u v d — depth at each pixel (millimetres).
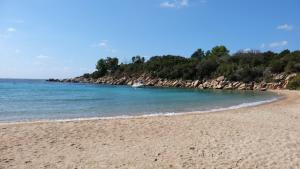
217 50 148750
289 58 98062
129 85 134750
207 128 16375
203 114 23312
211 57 128125
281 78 89688
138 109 29516
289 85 80688
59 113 26422
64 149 11586
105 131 15359
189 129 16047
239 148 11766
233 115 22344
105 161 10023
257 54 115625
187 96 52469
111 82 150125
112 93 64312
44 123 17969
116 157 10523
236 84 93812
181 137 13953
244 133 14914
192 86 107062
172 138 13734
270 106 31156
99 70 168750
